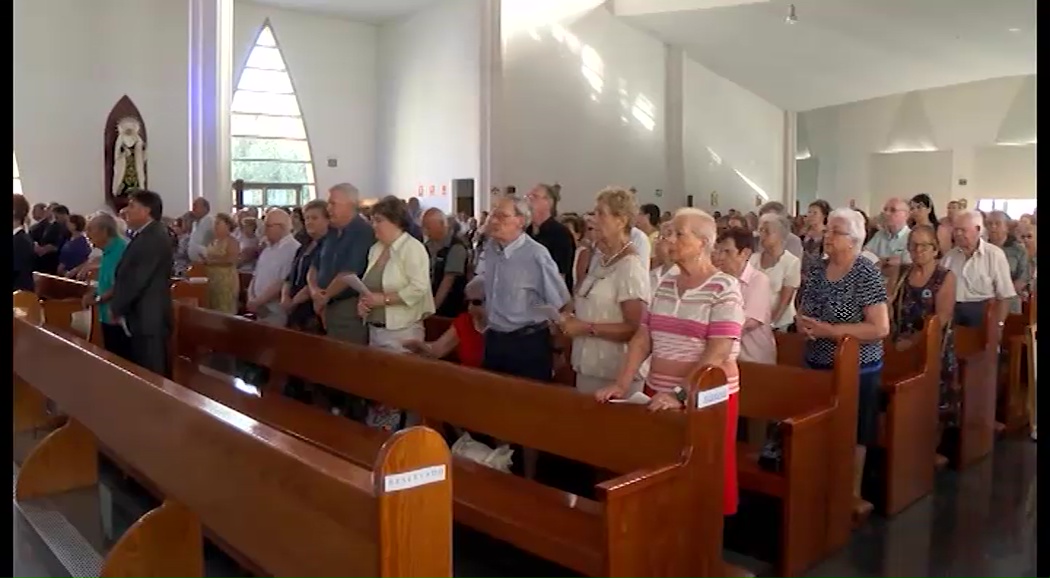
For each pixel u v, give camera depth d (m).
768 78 15.30
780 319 4.12
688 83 14.94
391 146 14.89
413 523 1.79
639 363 2.77
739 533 3.32
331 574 1.90
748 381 3.33
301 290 4.42
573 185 13.38
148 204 4.36
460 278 5.16
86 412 3.36
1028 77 15.92
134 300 4.33
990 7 10.40
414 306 3.85
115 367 3.05
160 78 12.39
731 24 12.79
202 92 11.89
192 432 2.47
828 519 3.12
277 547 2.10
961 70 13.84
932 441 3.76
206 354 4.82
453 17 13.30
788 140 17.09
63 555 3.15
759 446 3.39
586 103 13.49
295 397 4.33
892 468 3.49
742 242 3.46
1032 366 4.59
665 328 2.72
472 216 12.78
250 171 13.96
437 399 3.15
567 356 4.12
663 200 14.69
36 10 11.38
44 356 3.88
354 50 14.85
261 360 4.15
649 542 2.34
